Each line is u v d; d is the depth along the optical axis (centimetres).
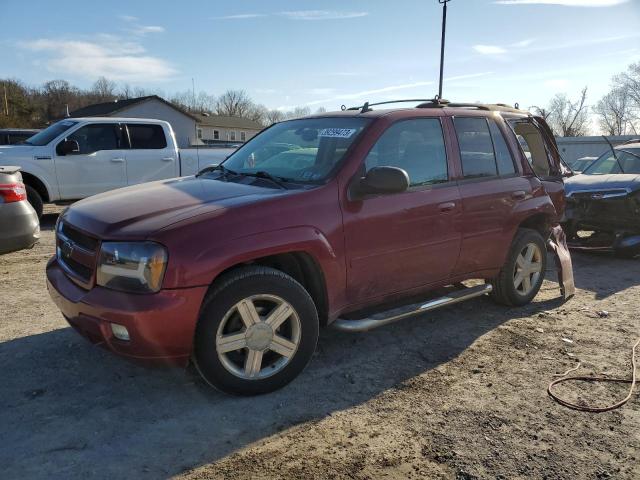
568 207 789
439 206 418
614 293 583
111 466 270
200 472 268
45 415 315
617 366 396
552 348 427
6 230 581
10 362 383
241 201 335
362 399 343
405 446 292
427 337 445
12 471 264
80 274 331
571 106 5931
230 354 334
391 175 354
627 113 6172
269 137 469
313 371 380
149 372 371
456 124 450
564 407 336
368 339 439
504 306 521
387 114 409
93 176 1005
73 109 8069
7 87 6512
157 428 304
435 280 436
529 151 581
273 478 264
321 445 292
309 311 350
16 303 512
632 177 760
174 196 359
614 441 300
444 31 2006
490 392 354
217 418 316
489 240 464
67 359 389
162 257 296
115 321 298
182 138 5234
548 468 275
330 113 457
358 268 375
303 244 340
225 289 316
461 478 266
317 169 382
